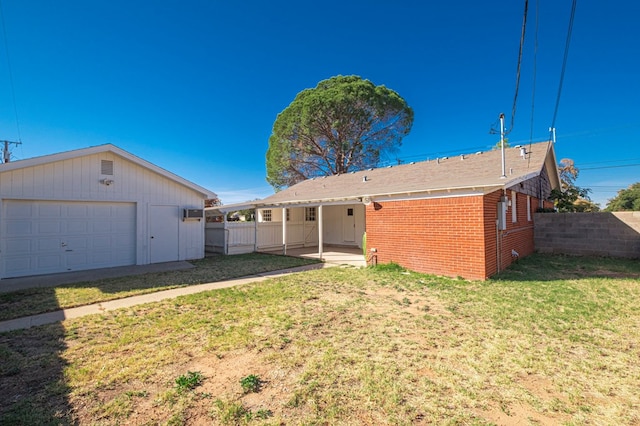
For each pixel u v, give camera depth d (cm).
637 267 895
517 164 1114
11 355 354
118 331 432
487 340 382
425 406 248
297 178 2611
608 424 226
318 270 925
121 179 1029
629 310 494
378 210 930
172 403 255
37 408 250
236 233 1413
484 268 713
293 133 2419
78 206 955
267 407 248
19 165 837
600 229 1098
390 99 2400
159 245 1115
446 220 777
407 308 521
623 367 313
